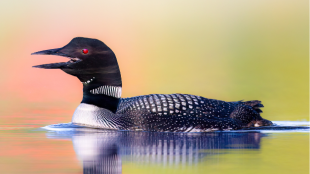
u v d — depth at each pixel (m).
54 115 13.62
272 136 9.80
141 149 8.32
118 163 7.27
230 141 9.16
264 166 7.10
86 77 10.95
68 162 7.34
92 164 7.22
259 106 11.62
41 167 7.03
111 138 9.45
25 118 12.80
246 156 7.77
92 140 9.20
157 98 10.90
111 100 10.99
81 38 10.97
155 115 10.61
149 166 7.12
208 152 8.09
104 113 10.83
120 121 10.64
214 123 10.59
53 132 10.20
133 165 7.15
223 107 11.04
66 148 8.38
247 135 9.95
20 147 8.46
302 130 10.70
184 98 10.94
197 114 10.70
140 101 10.92
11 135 9.79
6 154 7.89
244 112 11.13
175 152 8.08
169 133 10.22
